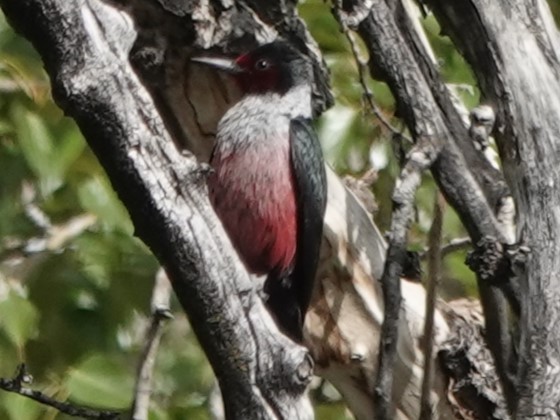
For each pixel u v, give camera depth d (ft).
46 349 47.91
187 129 36.01
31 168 45.52
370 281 35.35
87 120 24.23
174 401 48.67
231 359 25.17
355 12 31.17
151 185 24.45
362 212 36.17
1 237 48.62
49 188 46.75
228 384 25.36
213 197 38.88
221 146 37.50
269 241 39.11
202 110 35.55
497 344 30.63
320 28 45.16
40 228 48.98
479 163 30.96
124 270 48.67
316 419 48.34
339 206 36.04
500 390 34.19
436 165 30.83
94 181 46.65
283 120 39.01
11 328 44.37
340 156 44.37
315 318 35.45
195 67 34.63
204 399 49.16
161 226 24.59
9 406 41.60
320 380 48.98
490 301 30.71
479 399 34.24
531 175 29.32
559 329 27.55
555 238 28.63
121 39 24.30
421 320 34.58
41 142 44.42
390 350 28.30
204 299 24.90
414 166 30.09
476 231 30.55
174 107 35.40
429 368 31.27
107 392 40.68
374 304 35.24
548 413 26.63
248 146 38.88
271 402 25.34
